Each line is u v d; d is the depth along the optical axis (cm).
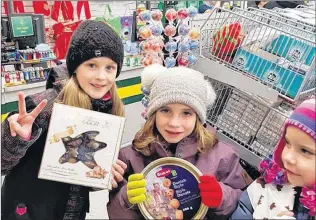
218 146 113
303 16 131
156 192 100
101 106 105
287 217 92
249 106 127
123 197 103
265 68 119
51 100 105
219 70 127
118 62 103
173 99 100
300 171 92
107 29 100
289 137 94
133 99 130
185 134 106
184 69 109
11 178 112
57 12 179
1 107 102
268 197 99
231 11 132
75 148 97
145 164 109
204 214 99
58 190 113
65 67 116
